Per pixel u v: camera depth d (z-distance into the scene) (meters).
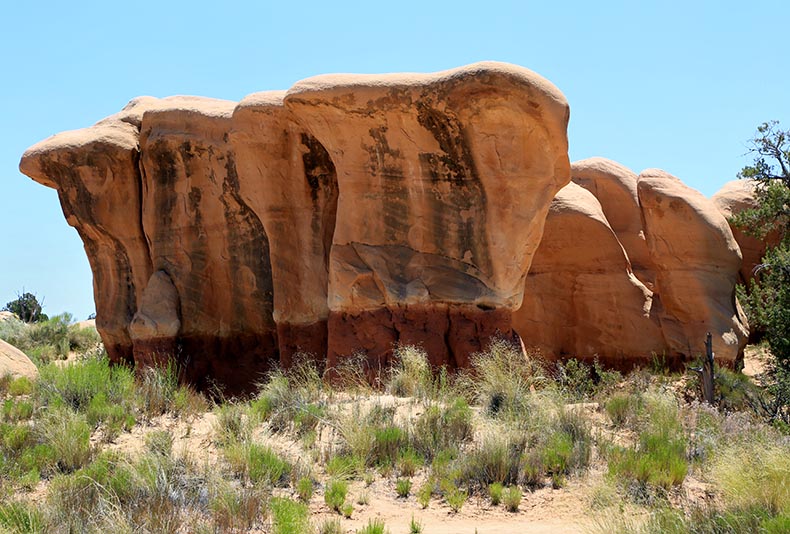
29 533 7.21
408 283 14.00
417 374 12.48
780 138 18.23
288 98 14.39
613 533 7.45
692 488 9.02
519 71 13.19
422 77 13.78
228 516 7.68
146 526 7.36
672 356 18.52
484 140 13.56
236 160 16.16
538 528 8.05
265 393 11.73
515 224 13.76
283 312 15.84
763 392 13.88
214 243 17.52
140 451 9.38
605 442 10.11
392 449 9.74
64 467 9.16
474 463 9.38
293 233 15.95
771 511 7.88
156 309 17.42
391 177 14.23
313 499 8.63
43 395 11.25
